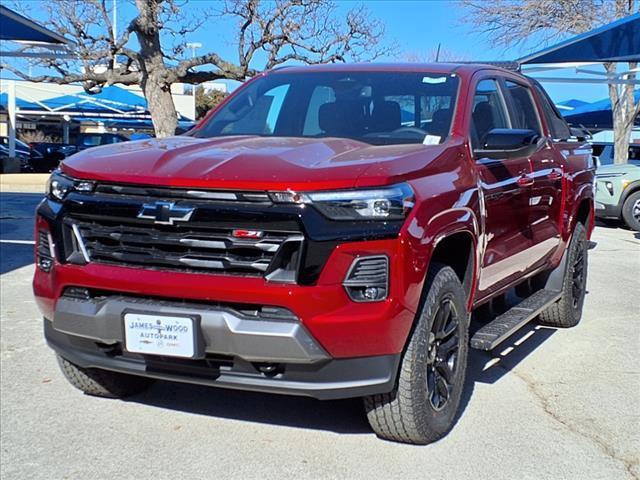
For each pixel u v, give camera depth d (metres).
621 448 4.06
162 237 3.52
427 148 4.04
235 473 3.69
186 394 4.74
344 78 5.09
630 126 19.34
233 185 3.40
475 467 3.78
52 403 4.54
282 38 17.45
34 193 18.75
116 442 4.02
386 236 3.39
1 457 3.82
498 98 5.23
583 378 5.19
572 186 6.22
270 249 3.36
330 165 3.53
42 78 18.86
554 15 21.53
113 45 17.83
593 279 8.93
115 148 4.18
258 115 5.05
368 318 3.37
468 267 4.28
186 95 43.91
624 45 12.48
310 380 3.43
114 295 3.63
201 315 3.40
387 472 3.71
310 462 3.80
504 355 5.71
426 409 3.82
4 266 8.72
